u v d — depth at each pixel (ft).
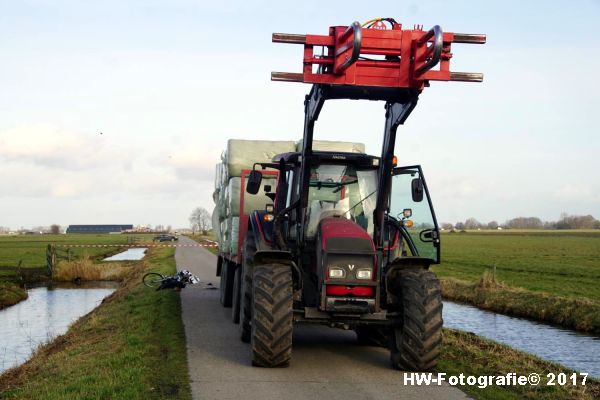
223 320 42.91
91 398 22.40
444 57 25.62
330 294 27.73
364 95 27.27
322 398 23.25
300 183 30.91
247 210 44.62
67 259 129.08
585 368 37.76
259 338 27.53
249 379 25.96
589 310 54.44
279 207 35.27
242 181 43.52
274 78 25.77
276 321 27.58
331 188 31.94
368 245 27.91
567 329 53.11
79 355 34.27
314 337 37.65
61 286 99.55
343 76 25.90
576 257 162.91
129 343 33.96
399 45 25.84
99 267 109.91
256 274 28.45
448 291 76.84
